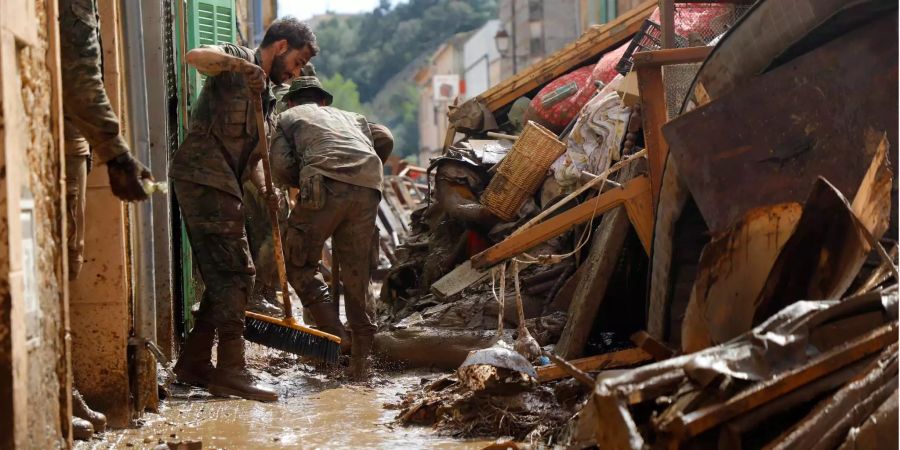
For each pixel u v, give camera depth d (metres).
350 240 6.72
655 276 5.54
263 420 5.37
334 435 4.96
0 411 3.00
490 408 4.98
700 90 5.05
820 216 3.63
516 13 48.69
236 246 6.16
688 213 5.26
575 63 9.99
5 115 3.00
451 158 8.54
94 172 5.08
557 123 9.34
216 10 9.03
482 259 5.89
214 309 6.08
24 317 3.11
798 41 4.53
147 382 5.46
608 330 6.69
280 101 8.87
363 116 7.22
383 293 9.00
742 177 4.64
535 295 7.21
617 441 2.97
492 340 6.43
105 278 5.13
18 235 3.08
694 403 3.04
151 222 5.48
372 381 6.53
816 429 2.94
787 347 3.16
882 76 4.37
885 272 3.78
